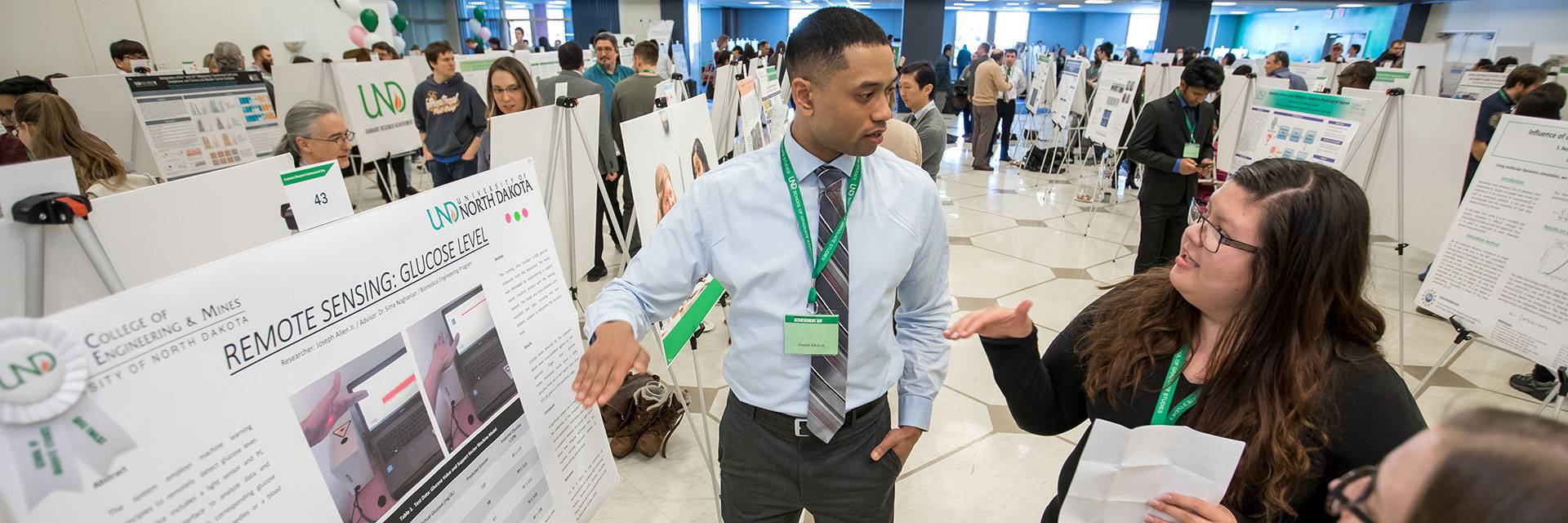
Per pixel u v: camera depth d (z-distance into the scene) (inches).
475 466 36.4
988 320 38.9
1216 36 971.9
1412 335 127.8
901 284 50.3
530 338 41.6
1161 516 34.4
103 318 20.8
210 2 297.1
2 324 18.4
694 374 111.4
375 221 31.5
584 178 84.5
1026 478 87.1
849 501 48.3
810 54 38.2
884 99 39.0
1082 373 44.8
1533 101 129.8
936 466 89.0
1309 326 32.9
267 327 26.1
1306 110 125.0
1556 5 523.8
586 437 46.9
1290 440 32.8
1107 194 246.4
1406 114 104.7
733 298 45.3
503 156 66.2
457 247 36.4
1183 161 120.4
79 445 20.1
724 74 133.8
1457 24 621.0
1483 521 15.5
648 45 161.3
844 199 42.9
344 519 28.9
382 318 31.4
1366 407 32.5
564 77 151.6
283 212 45.9
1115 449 33.9
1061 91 277.1
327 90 161.3
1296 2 634.8
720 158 137.9
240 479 24.8
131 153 127.5
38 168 26.0
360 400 30.0
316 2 350.6
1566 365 66.7
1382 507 18.6
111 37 264.5
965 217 212.7
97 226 35.4
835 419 43.9
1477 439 16.6
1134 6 751.7
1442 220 101.2
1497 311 73.8
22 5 239.3
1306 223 31.6
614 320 39.9
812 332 42.6
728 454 49.6
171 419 22.6
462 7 656.4
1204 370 37.1
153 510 22.0
